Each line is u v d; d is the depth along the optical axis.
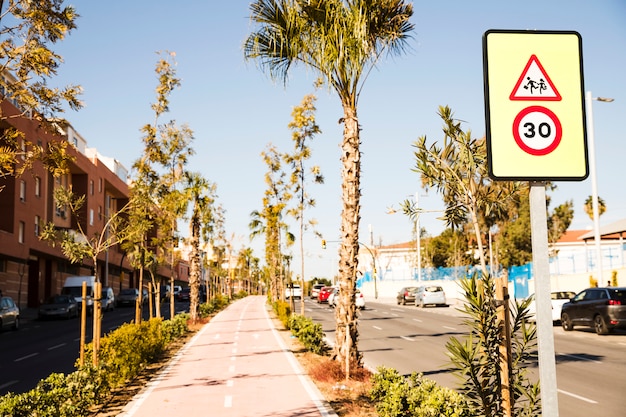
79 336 28.53
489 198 8.19
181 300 69.06
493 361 5.54
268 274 59.25
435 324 31.56
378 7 12.97
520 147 3.59
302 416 10.29
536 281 3.54
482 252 7.40
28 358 20.23
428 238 80.94
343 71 13.36
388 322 33.12
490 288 5.62
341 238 13.97
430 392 8.06
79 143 69.31
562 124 3.62
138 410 11.08
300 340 21.98
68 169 10.13
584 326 26.55
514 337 5.94
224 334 26.98
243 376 14.95
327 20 12.89
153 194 20.64
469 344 5.49
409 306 52.16
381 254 101.94
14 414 7.95
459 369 5.52
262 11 12.96
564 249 87.56
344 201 13.83
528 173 3.57
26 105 9.70
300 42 13.08
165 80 21.34
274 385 13.52
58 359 19.75
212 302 47.94
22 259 46.22
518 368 5.91
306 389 12.91
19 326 36.16
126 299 58.62
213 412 10.79
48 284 57.28
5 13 9.26
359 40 12.67
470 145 7.91
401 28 13.39
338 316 13.90
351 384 13.09
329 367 13.98
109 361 12.94
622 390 12.52
